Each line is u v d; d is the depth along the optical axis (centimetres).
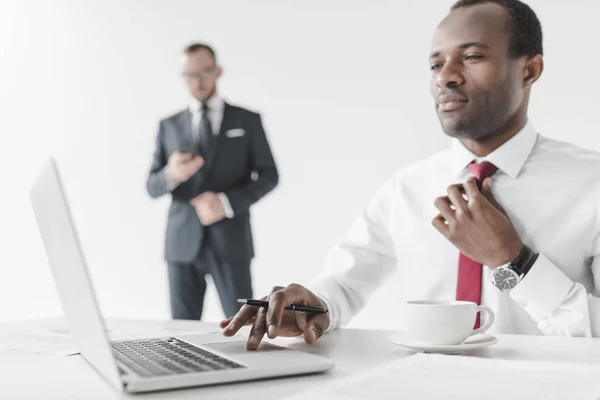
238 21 382
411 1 347
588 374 70
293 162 370
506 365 75
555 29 313
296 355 81
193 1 389
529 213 139
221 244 303
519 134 141
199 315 313
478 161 144
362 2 357
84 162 408
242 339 98
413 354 90
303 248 367
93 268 403
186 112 321
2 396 68
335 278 144
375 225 158
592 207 136
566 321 117
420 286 150
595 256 137
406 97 349
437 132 344
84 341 79
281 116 374
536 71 139
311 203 367
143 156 397
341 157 362
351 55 360
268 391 67
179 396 65
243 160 314
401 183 155
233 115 317
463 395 61
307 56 368
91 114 407
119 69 402
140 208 396
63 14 411
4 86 421
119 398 66
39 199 81
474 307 92
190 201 308
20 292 411
